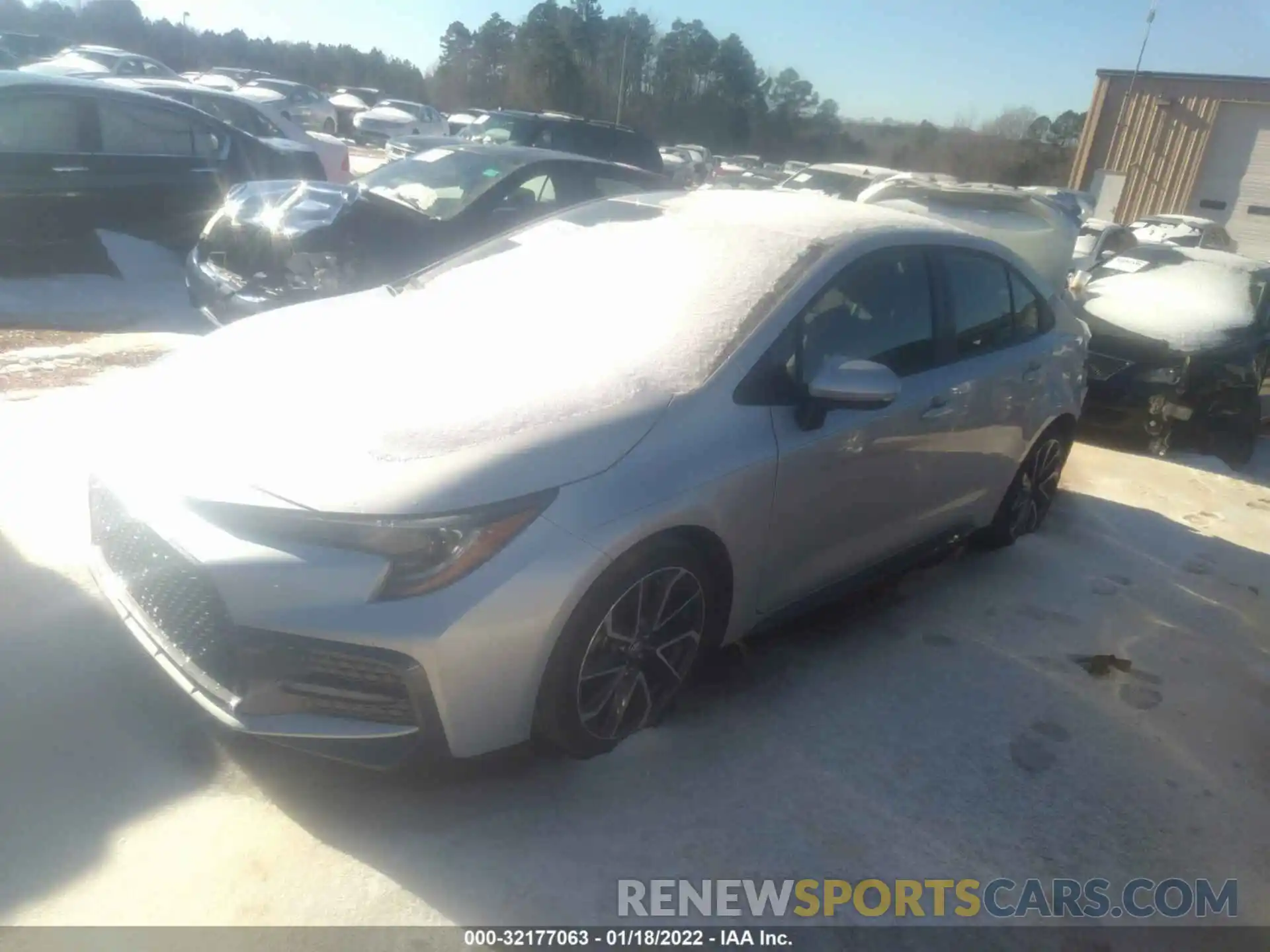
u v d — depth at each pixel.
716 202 4.14
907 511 3.85
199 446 2.72
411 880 2.43
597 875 2.52
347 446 2.62
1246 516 6.20
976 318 4.14
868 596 4.31
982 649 3.94
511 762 2.88
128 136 8.33
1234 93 26.91
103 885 2.32
